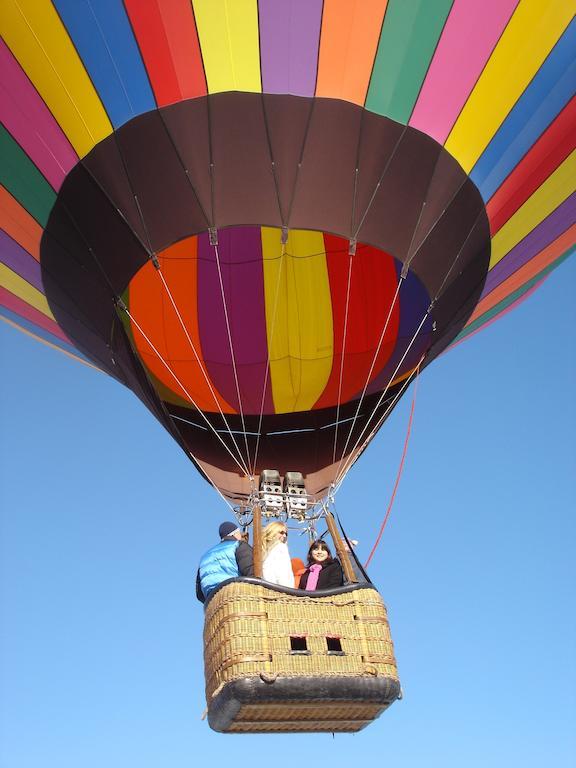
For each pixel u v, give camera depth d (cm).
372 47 677
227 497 905
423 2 665
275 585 530
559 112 737
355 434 929
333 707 529
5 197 748
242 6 657
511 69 709
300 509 744
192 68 675
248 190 693
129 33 666
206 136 684
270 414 982
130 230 709
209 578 555
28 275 804
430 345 807
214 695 516
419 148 715
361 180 704
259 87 677
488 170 748
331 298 966
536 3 679
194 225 700
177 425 952
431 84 700
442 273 757
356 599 541
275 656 510
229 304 979
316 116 684
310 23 663
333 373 980
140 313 962
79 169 712
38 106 700
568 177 788
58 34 671
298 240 943
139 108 688
